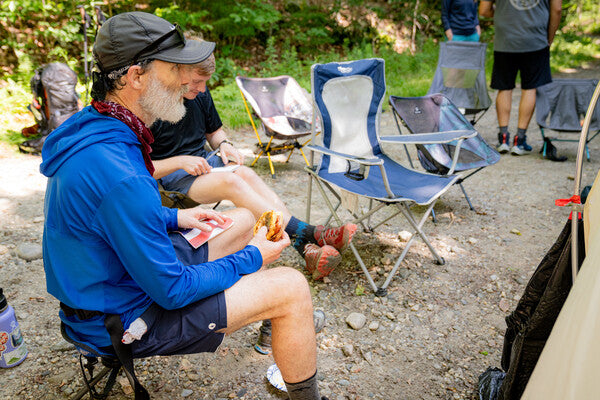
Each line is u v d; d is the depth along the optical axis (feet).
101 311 4.66
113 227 4.28
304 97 15.49
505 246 10.69
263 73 27.02
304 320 5.23
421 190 9.55
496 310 8.50
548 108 15.94
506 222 11.87
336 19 37.40
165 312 4.86
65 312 4.88
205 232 5.95
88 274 4.52
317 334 7.84
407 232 11.09
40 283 9.08
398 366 7.16
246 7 28.02
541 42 15.51
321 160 10.39
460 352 7.47
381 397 6.57
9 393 6.54
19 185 13.58
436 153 11.84
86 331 4.84
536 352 5.43
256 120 20.36
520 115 16.66
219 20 27.68
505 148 16.99
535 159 16.53
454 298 8.81
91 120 4.54
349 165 9.81
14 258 9.86
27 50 23.43
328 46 35.29
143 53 4.42
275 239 5.52
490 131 20.04
